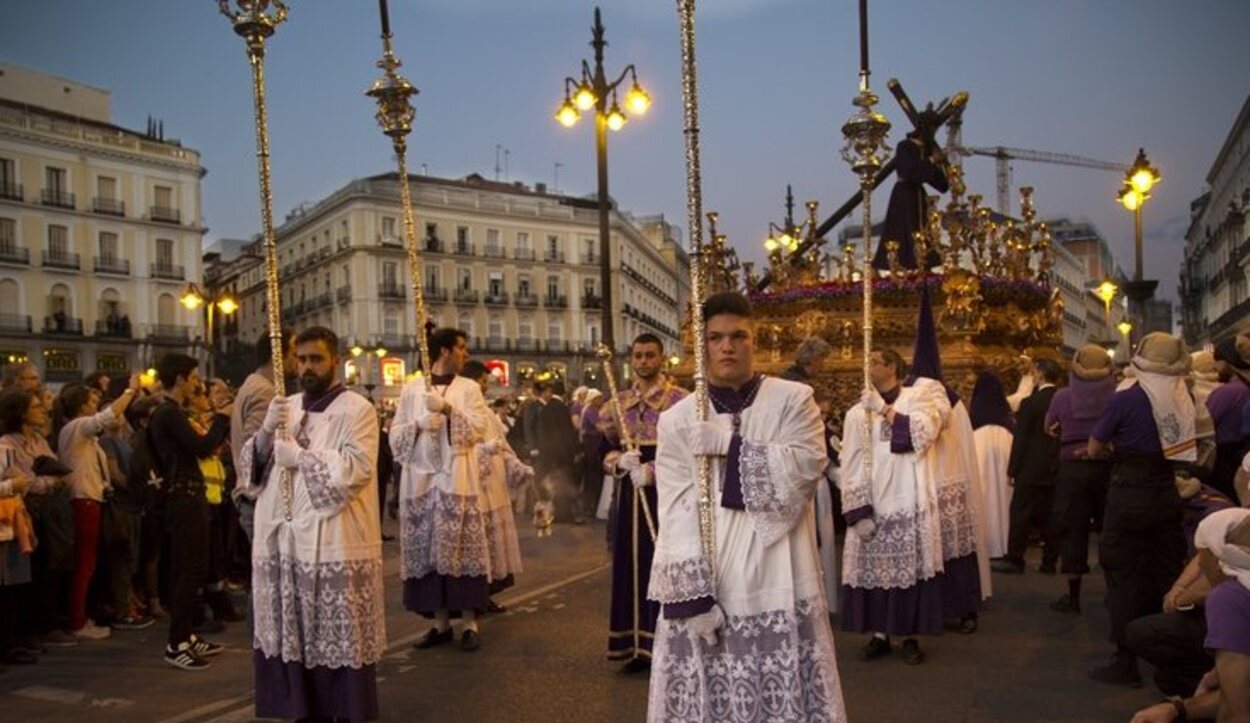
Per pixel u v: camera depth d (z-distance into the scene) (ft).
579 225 230.89
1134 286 40.60
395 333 207.72
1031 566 32.91
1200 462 18.15
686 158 11.69
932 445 21.52
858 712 17.57
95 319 168.86
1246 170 162.09
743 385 11.54
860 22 18.51
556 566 34.53
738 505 10.89
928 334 24.59
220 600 26.73
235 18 15.56
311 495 15.21
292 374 23.76
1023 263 41.24
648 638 20.24
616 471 20.13
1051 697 18.30
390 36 19.57
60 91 175.22
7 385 24.99
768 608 10.91
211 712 18.44
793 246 47.39
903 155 35.83
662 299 279.69
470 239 217.36
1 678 21.09
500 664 21.31
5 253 158.30
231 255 291.58
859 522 20.65
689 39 11.68
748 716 10.72
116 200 171.63
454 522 22.56
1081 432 24.84
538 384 50.42
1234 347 19.95
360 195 204.95
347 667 15.35
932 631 20.68
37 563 23.71
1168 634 15.65
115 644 24.44
